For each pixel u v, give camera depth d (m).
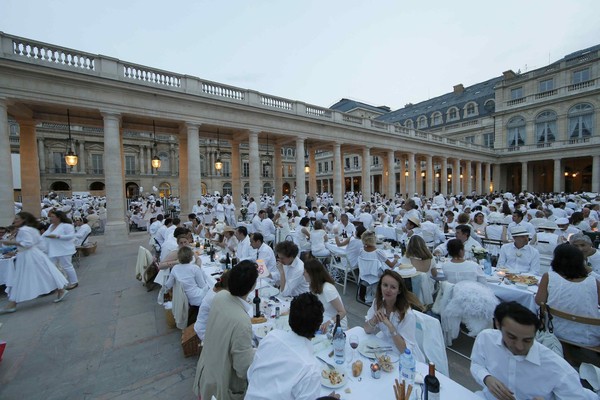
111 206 11.66
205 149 47.72
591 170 34.12
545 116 33.81
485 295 3.52
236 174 18.80
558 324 3.08
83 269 8.09
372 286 5.52
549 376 1.86
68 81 10.80
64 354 3.93
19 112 11.24
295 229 10.29
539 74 34.19
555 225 6.44
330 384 2.04
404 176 32.38
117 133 11.93
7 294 6.16
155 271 6.46
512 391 1.96
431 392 1.76
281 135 18.20
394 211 15.73
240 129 16.20
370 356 2.40
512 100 36.78
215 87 15.23
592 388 2.49
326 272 3.37
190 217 9.99
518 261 4.89
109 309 5.42
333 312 3.28
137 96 12.47
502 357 2.00
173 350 4.03
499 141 38.00
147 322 4.88
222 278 3.05
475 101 41.91
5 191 9.77
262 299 3.81
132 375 3.47
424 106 51.91
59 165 37.84
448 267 4.11
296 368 1.72
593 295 2.95
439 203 16.00
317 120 19.16
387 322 2.51
